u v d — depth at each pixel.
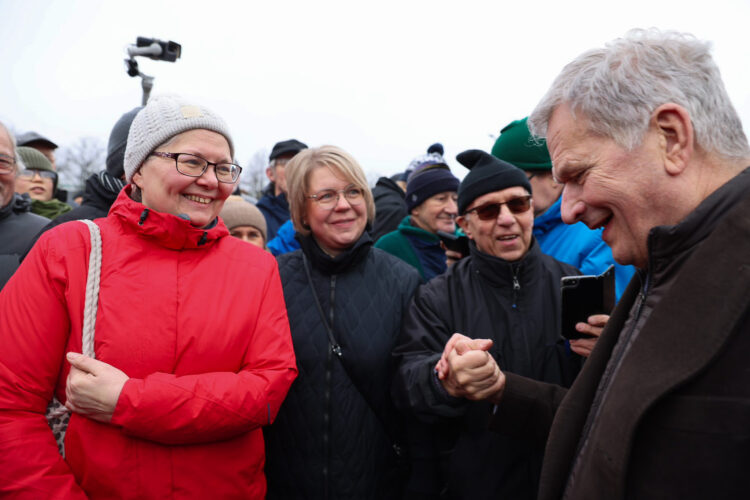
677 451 0.68
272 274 1.45
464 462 1.59
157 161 1.27
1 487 1.04
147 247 1.27
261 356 1.32
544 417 1.31
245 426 1.21
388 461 1.76
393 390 1.65
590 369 1.01
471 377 1.30
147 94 3.27
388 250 3.19
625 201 0.83
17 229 2.32
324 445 1.69
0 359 1.12
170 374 1.17
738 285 0.66
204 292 1.28
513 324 1.69
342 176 1.86
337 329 1.76
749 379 0.63
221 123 1.34
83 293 1.19
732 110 0.79
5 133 2.23
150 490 1.14
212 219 1.40
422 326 1.74
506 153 2.41
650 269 0.83
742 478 0.63
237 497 1.25
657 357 0.72
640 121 0.79
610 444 0.74
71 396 1.10
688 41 0.81
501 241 1.75
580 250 2.06
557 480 0.96
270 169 4.92
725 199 0.74
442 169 3.30
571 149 0.87
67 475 1.11
